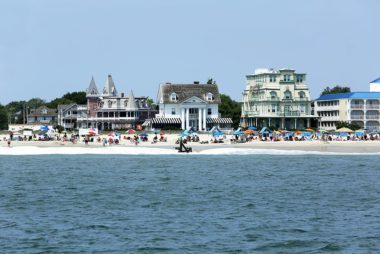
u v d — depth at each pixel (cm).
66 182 15475
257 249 8519
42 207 11681
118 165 19925
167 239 9025
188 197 12938
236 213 11025
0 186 14712
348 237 9169
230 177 16525
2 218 10562
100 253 8300
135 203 12156
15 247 8588
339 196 13050
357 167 19250
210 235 9269
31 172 17800
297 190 13988
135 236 9206
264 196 13075
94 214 10931
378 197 12900
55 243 8806
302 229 9675
